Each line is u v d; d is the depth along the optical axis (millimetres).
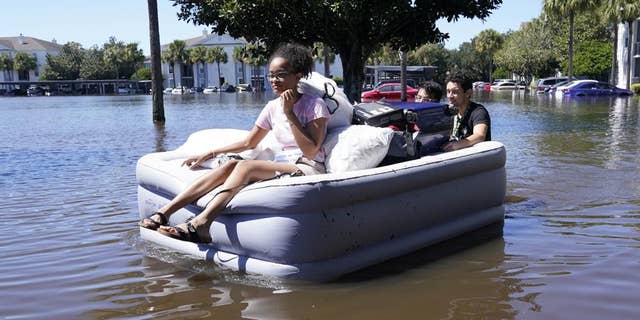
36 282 3969
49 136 15445
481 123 5520
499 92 54125
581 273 3951
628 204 5969
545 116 20406
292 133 4375
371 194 4043
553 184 7121
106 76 107000
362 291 3703
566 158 9453
